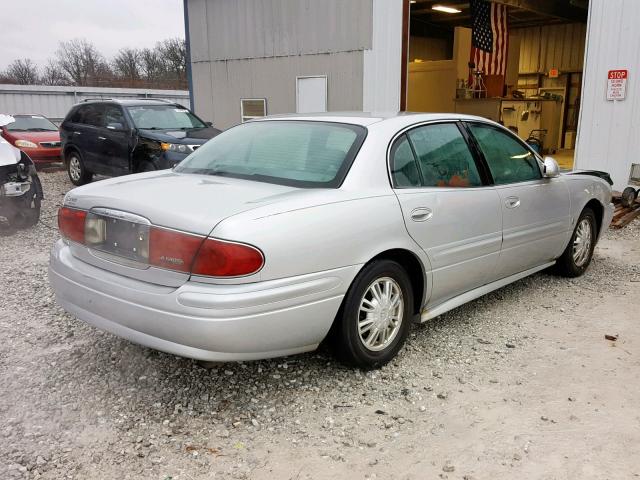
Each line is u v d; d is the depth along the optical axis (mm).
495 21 13375
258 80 13055
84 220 3160
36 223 7422
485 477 2498
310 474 2514
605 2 8641
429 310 3740
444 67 14289
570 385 3277
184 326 2658
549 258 4863
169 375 3340
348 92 11602
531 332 4027
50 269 3363
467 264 3855
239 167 3588
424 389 3227
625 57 8594
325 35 11688
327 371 3412
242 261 2631
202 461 2590
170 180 3432
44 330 3953
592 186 5211
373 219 3148
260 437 2777
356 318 3193
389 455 2646
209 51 13852
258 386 3240
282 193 3051
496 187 4090
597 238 5523
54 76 42781
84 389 3172
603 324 4172
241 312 2645
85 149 10625
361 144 3383
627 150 8789
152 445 2695
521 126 14875
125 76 41312
